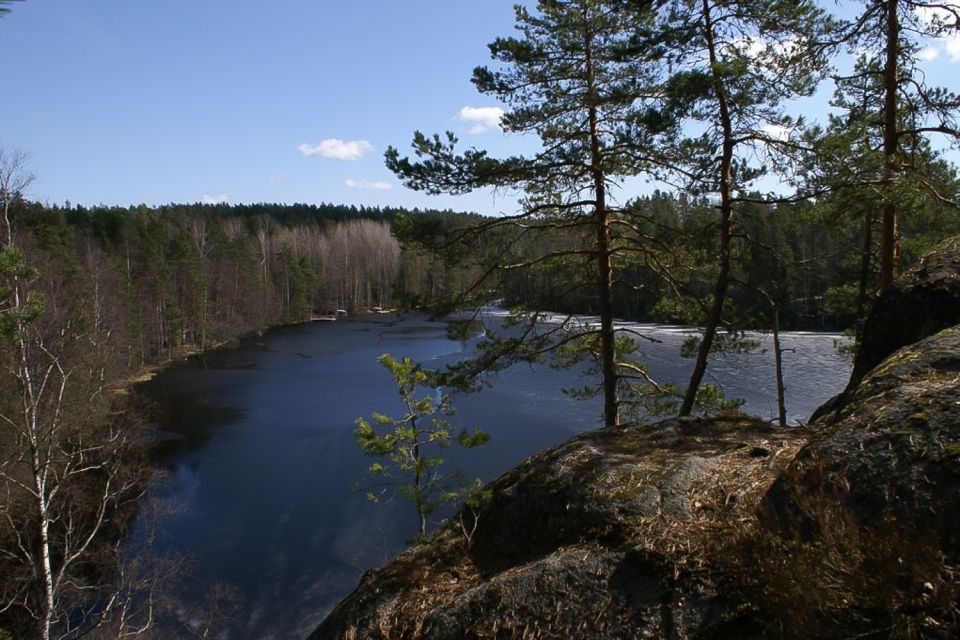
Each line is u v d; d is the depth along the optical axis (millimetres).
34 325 10383
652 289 10016
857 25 9102
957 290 5262
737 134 8430
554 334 10055
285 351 44406
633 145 8023
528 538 3980
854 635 2102
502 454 18812
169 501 15797
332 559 13445
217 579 12734
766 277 9617
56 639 10117
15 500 11164
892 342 5594
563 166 9031
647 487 3730
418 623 3297
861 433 2828
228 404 27609
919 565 2045
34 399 9812
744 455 4078
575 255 10109
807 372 27641
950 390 2846
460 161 8406
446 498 7449
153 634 10977
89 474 15758
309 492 17031
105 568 12703
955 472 2320
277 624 11320
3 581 10930
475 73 9297
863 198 7660
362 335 54375
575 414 23188
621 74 9273
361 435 7777
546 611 2984
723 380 26203
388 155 8680
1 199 10359
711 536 3020
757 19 8344
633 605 2814
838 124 10750
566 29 8906
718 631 2527
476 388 9406
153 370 36719
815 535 2557
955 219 10102
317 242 83938
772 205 8648
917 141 9906
